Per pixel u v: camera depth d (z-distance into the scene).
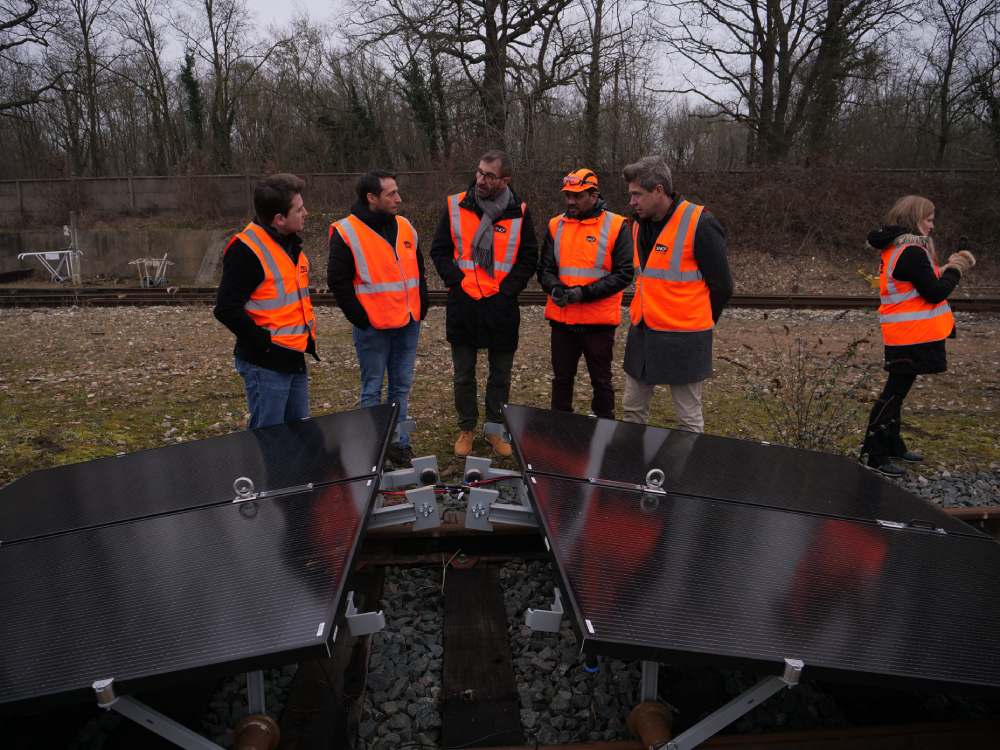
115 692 1.63
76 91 30.86
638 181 3.98
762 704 2.67
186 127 36.06
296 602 1.84
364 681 2.70
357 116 27.64
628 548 2.16
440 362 8.60
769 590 2.02
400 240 4.64
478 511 2.87
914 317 4.71
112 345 9.45
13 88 29.69
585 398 7.00
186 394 7.06
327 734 2.37
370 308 4.59
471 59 25.30
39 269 20.42
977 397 7.29
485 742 2.39
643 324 4.27
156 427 6.02
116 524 2.50
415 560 3.55
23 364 8.36
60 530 2.48
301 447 3.19
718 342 10.10
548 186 20.08
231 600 1.90
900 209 4.70
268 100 30.97
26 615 1.94
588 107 22.73
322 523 2.29
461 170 21.22
